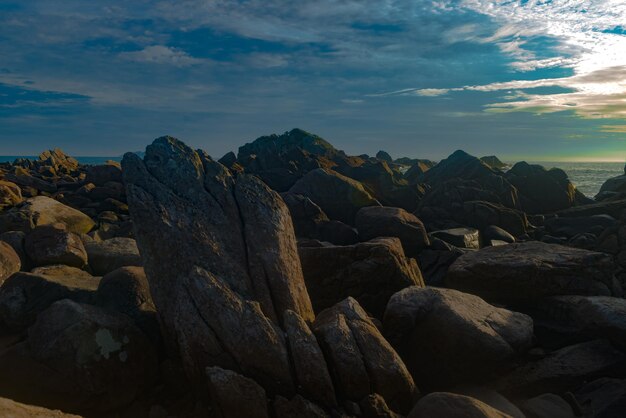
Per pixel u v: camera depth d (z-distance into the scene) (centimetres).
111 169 3097
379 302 1249
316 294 1237
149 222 910
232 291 832
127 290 966
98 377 748
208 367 727
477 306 1018
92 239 1719
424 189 2834
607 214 2438
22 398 732
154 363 836
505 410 819
